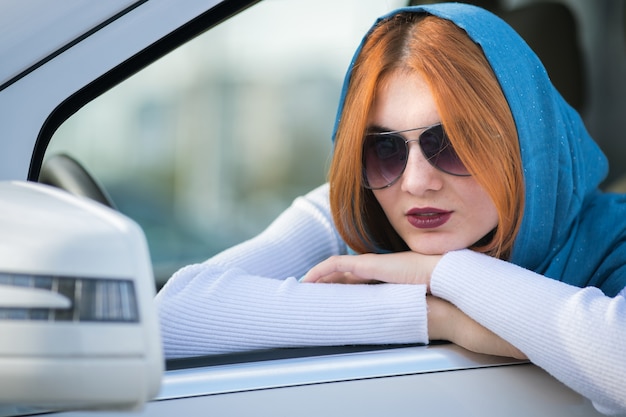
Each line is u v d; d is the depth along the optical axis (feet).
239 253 6.69
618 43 12.89
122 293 3.18
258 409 4.54
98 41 5.15
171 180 20.92
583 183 6.48
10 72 4.99
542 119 6.04
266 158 21.57
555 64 10.78
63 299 3.11
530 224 6.01
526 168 5.87
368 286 5.64
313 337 5.32
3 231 3.30
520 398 5.02
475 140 5.57
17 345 3.06
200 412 4.46
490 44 5.74
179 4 5.31
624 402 4.77
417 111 5.63
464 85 5.57
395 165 5.75
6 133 4.96
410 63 5.62
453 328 5.29
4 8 5.14
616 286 6.17
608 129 13.11
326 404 4.65
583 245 6.41
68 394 3.08
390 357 4.99
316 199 7.47
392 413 4.76
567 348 4.87
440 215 5.75
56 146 18.86
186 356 5.34
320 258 7.22
